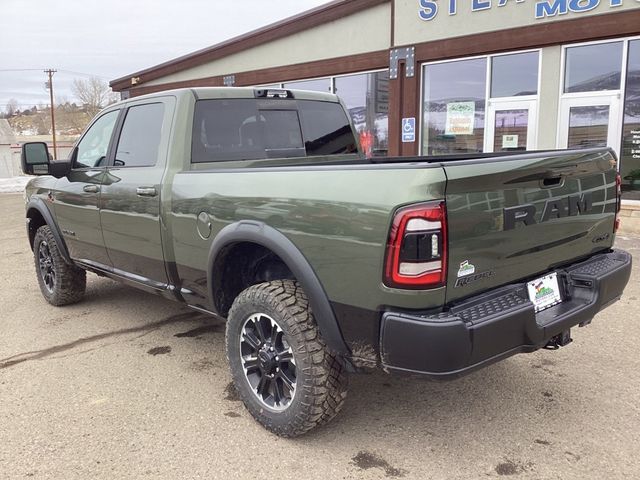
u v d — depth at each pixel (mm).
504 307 2688
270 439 3205
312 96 4781
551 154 3035
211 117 4039
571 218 3156
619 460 2938
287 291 3070
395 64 11031
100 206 4539
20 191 23062
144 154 4176
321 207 2787
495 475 2842
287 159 4441
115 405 3627
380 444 3145
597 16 8555
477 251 2631
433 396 3701
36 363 4324
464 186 2531
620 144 8812
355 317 2723
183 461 3002
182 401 3678
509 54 9688
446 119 10750
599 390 3713
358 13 11656
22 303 5965
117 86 18047
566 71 9164
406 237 2457
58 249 5449
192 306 3990
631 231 8773
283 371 3156
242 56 14148
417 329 2473
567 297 3199
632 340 4527
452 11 10094
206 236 3523
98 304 5859
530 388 3773
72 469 2941
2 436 3271
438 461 2975
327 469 2916
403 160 4543
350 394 3756
